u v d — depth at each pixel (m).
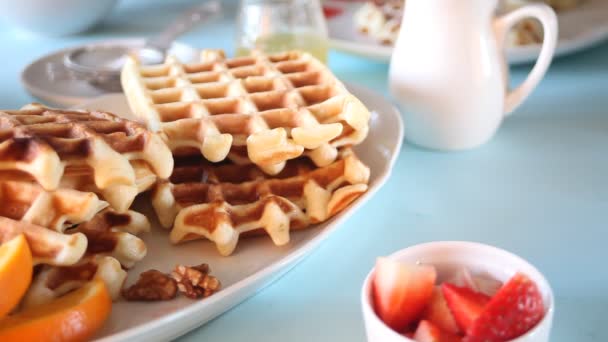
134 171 0.60
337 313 0.59
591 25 0.98
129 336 0.53
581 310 0.58
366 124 0.66
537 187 0.71
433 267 0.53
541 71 0.76
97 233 0.59
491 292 0.53
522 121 0.81
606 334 0.57
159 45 0.93
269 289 0.61
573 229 0.65
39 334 0.52
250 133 0.65
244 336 0.58
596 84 0.88
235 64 0.76
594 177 0.72
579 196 0.69
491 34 0.74
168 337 0.56
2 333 0.52
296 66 0.75
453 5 0.72
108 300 0.56
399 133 0.72
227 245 0.61
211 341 0.57
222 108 0.68
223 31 1.11
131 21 1.18
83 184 0.59
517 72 0.92
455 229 0.66
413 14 0.74
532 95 0.86
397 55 0.76
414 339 0.51
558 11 1.04
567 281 0.61
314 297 0.60
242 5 0.87
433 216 0.68
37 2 1.02
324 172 0.66
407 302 0.52
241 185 0.65
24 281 0.54
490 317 0.49
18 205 0.57
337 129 0.64
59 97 0.85
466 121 0.74
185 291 0.58
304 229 0.64
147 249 0.63
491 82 0.73
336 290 0.61
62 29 1.09
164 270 0.61
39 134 0.58
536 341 0.50
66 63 0.89
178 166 0.68
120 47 0.94
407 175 0.73
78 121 0.62
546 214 0.67
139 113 0.68
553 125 0.80
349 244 0.65
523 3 1.00
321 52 0.86
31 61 1.01
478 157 0.75
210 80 0.73
